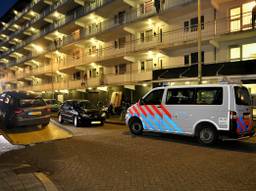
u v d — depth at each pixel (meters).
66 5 34.78
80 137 11.13
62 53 39.72
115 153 7.97
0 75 68.12
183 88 9.92
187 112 9.62
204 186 5.06
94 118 15.72
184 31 21.47
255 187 4.98
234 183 5.20
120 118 19.95
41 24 44.97
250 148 8.66
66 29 36.44
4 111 11.79
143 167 6.42
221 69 16.78
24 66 54.50
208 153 7.89
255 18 16.41
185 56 21.55
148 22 23.91
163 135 11.49
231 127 8.56
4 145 9.00
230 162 6.80
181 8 20.27
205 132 9.18
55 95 42.56
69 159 7.31
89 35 30.28
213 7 19.28
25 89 51.22
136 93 25.61
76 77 37.44
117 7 27.64
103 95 30.86
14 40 56.88
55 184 5.35
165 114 10.33
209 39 18.64
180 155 7.63
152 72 22.23
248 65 15.59
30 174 5.67
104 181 5.47
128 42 27.09
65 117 17.08
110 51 29.62
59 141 10.13
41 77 47.84
